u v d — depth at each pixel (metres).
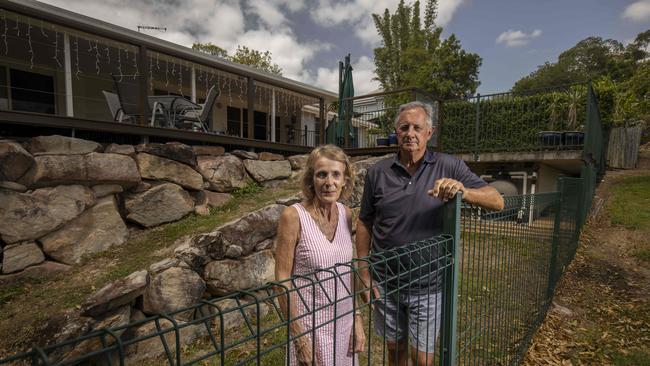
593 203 8.55
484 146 9.46
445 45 21.66
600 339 3.34
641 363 2.97
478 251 1.88
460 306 1.81
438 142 7.90
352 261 1.10
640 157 15.73
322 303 1.61
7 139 3.54
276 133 13.36
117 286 2.83
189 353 3.05
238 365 0.75
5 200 3.31
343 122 8.53
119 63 8.02
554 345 3.12
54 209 3.59
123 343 0.56
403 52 23.09
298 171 6.70
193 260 3.29
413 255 1.60
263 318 3.64
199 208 4.80
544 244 3.12
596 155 9.15
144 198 4.27
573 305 4.08
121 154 4.19
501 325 2.28
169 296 3.09
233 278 3.54
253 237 3.82
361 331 1.81
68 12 5.68
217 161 5.26
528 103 9.08
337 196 1.76
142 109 4.89
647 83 14.70
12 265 3.29
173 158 4.65
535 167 8.39
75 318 2.63
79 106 8.46
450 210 1.59
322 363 1.61
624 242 6.39
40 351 0.52
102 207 3.94
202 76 9.23
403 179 2.11
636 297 4.35
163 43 7.11
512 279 2.37
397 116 2.16
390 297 2.03
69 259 3.60
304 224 1.68
